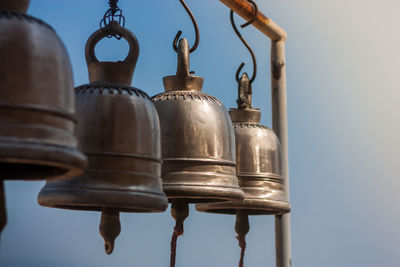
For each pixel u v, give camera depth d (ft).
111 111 13.12
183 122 16.10
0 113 9.15
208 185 15.72
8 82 9.28
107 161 12.85
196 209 20.76
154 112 13.76
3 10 10.00
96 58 14.33
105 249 13.92
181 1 17.46
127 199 12.69
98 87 13.55
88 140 12.94
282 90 25.70
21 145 9.00
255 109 21.08
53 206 14.28
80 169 9.73
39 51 9.65
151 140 13.41
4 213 10.21
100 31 14.40
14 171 10.63
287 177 25.29
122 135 13.03
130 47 14.25
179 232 16.87
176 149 15.96
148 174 13.19
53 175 10.45
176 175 15.78
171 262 16.74
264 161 20.15
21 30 9.63
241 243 20.40
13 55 9.41
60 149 9.34
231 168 16.38
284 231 24.80
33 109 9.33
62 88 9.84
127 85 13.97
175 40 17.87
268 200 19.80
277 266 24.76
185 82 16.94
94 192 12.56
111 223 13.85
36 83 9.48
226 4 21.20
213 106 16.58
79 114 13.14
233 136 16.85
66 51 10.25
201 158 15.94
